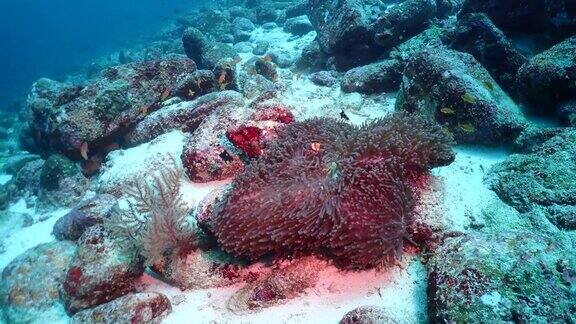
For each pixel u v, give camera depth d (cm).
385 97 787
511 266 278
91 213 558
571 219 373
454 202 423
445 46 731
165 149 681
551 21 657
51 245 520
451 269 297
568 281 268
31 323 439
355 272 371
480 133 539
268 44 1400
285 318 348
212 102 761
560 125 544
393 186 360
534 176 426
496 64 658
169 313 383
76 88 803
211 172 552
